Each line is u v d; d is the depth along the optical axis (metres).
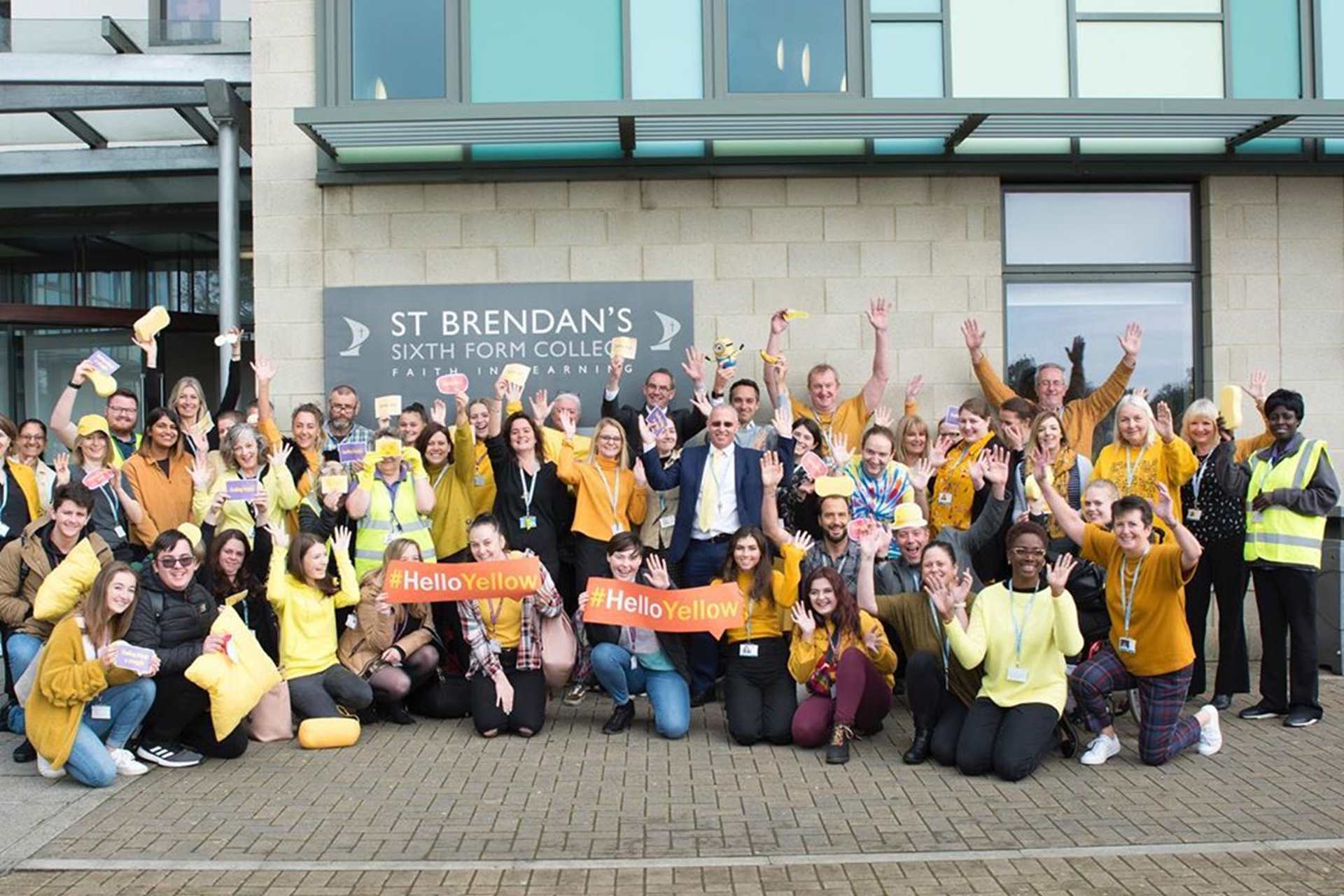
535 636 7.57
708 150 9.83
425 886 5.09
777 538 7.79
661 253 9.88
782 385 9.06
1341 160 10.03
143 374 13.25
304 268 9.86
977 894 4.98
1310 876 5.13
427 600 7.44
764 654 7.35
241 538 7.36
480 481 8.84
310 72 9.84
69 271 13.98
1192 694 8.27
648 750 7.20
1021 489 8.13
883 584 7.61
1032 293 10.16
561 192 9.87
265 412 8.97
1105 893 4.97
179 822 5.91
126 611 6.62
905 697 8.35
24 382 13.05
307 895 5.00
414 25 9.73
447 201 9.87
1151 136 9.66
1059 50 9.84
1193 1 9.89
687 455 8.22
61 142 11.69
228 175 10.01
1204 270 10.14
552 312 9.84
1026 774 6.58
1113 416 9.95
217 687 6.74
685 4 9.73
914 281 9.91
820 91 9.76
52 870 5.28
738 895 4.98
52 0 12.81
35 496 8.16
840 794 6.33
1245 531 7.93
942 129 9.40
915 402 9.68
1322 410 10.08
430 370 9.83
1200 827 5.75
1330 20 9.91
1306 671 7.65
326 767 6.86
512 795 6.32
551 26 9.72
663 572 7.40
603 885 5.11
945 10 9.77
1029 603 6.76
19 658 7.16
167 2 12.80
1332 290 10.10
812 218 9.90
